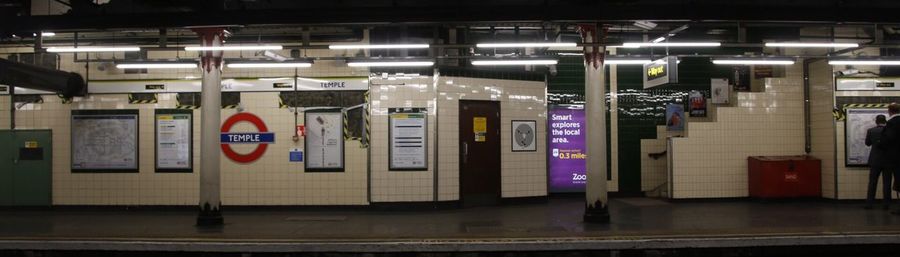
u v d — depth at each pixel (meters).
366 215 10.47
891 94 11.64
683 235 7.93
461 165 11.27
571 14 8.77
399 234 8.31
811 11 8.81
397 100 11.05
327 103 11.18
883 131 10.10
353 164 11.10
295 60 10.09
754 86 12.69
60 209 11.53
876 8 8.85
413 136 11.02
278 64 10.05
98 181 11.49
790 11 8.77
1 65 9.41
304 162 11.17
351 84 11.12
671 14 8.73
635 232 8.24
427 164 11.02
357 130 11.12
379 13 8.85
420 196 11.01
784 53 12.18
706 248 7.72
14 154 11.61
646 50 12.48
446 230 8.67
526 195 11.82
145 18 9.05
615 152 12.78
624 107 12.71
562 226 8.94
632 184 12.75
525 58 10.23
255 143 11.25
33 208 11.55
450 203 11.11
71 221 9.98
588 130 9.25
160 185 11.40
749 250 7.76
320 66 11.20
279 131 11.23
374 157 11.03
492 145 11.59
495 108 11.66
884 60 10.19
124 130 11.47
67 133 11.55
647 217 9.80
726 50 12.49
